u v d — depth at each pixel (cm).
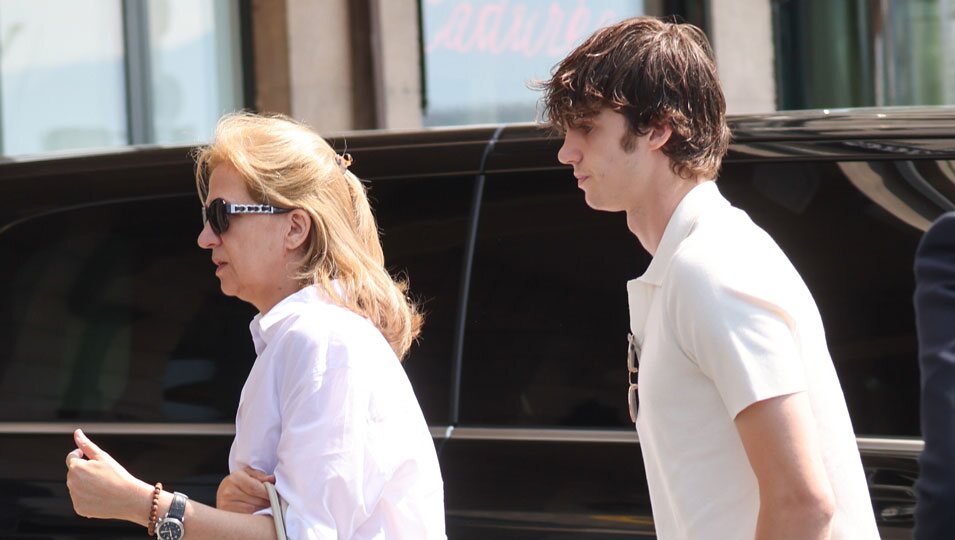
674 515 711
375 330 787
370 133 1272
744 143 1149
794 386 657
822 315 1101
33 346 1270
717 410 686
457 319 1171
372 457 752
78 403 1245
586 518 1088
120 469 749
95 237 1280
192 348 1233
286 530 729
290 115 2855
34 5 2733
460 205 1201
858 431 1076
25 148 2733
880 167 1118
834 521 689
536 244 1173
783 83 3472
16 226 1297
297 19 2853
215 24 2919
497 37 3161
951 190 1100
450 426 1145
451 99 3097
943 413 498
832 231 1114
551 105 757
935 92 3588
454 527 1109
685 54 732
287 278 806
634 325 754
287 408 747
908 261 1095
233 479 751
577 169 756
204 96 2916
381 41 2909
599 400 1123
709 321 668
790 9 3475
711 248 685
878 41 3534
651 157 735
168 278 1255
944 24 3578
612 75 725
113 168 1304
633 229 763
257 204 794
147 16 2859
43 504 1199
